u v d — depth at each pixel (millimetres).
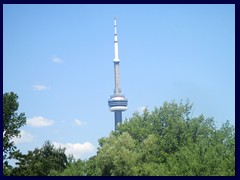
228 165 88562
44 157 109250
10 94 106688
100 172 91812
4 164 103938
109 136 102000
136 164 93375
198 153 95438
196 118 111125
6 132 105312
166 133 107000
